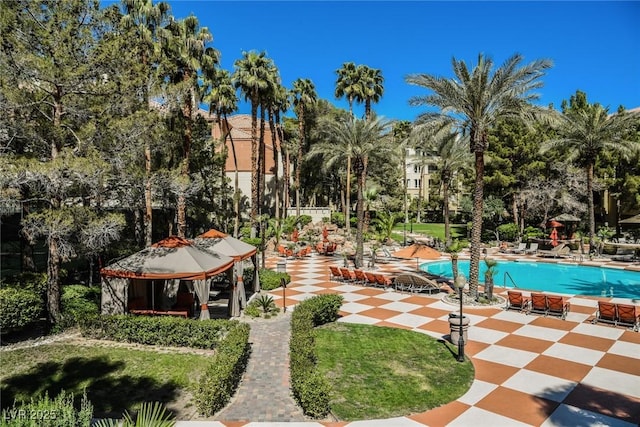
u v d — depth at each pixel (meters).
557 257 31.86
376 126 26.89
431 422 7.75
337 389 9.17
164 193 22.45
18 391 9.09
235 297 15.28
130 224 26.80
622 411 8.12
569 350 11.50
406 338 12.72
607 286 22.19
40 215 12.02
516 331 13.28
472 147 18.16
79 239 14.23
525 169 41.22
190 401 8.62
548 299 14.86
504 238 41.91
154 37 21.27
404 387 9.26
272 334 13.16
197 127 27.56
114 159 13.81
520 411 8.16
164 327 11.98
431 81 17.94
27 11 12.55
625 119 30.47
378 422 7.73
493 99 17.27
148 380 9.62
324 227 44.56
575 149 33.78
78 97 13.81
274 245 35.12
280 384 9.42
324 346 12.03
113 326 12.34
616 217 47.06
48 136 13.42
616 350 11.45
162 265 13.10
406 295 18.77
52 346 11.92
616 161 40.78
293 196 59.47
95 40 13.45
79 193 14.66
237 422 7.68
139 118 13.93
